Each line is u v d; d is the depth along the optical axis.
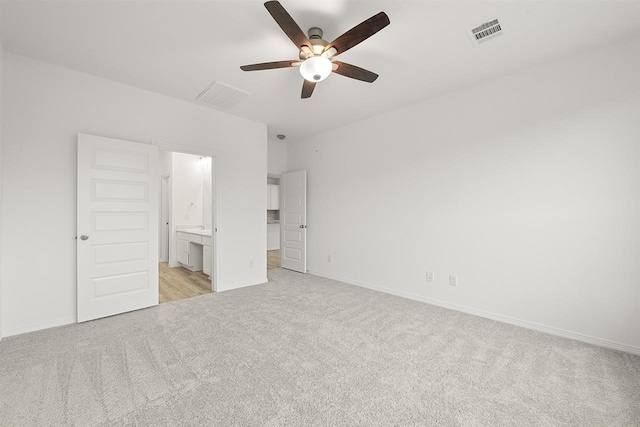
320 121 4.32
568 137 2.51
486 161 2.99
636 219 2.22
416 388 1.78
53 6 1.91
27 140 2.55
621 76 2.28
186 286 4.19
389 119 3.90
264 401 1.64
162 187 6.25
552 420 1.51
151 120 3.28
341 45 1.94
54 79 2.68
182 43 2.35
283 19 1.68
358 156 4.32
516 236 2.80
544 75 2.63
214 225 3.91
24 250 2.54
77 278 2.75
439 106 3.37
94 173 2.83
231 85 3.12
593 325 2.40
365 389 1.76
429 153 3.46
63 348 2.25
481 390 1.76
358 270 4.30
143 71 2.82
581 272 2.45
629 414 1.55
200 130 3.70
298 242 5.29
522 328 2.71
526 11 1.94
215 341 2.39
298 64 2.18
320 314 3.05
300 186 5.21
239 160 4.12
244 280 4.20
